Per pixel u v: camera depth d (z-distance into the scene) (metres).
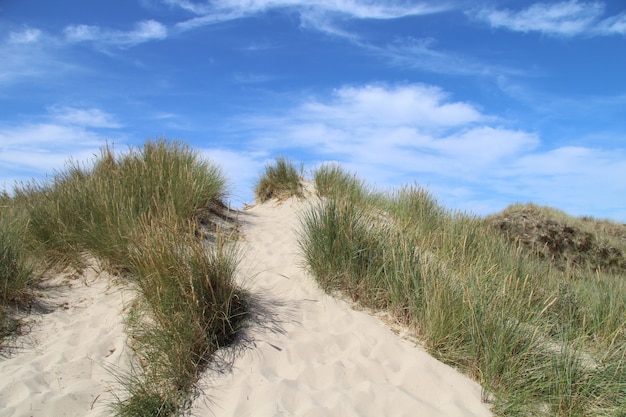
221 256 4.26
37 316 4.40
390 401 3.20
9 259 4.65
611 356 3.29
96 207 5.61
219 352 3.77
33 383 3.46
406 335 4.15
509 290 4.14
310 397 3.26
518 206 13.49
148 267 4.12
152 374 3.46
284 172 9.88
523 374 3.28
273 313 4.42
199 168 7.57
